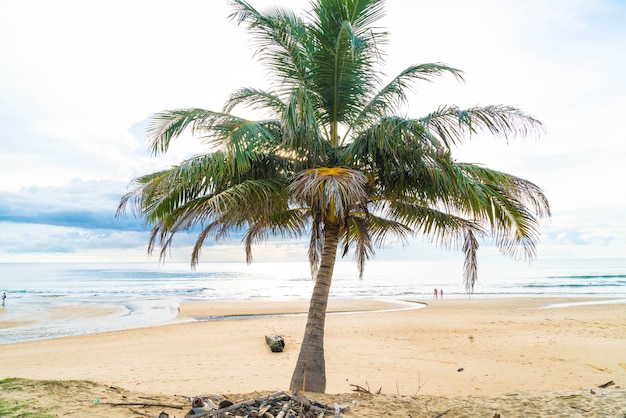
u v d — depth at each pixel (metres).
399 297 39.81
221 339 15.56
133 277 99.50
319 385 6.27
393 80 6.29
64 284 67.12
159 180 5.44
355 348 13.47
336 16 6.28
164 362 11.84
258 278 97.12
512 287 53.25
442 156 5.65
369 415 4.48
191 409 4.03
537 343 14.12
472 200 5.92
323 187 5.15
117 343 14.92
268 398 4.42
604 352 12.66
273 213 6.92
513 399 5.18
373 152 5.96
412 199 6.64
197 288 57.47
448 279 83.75
